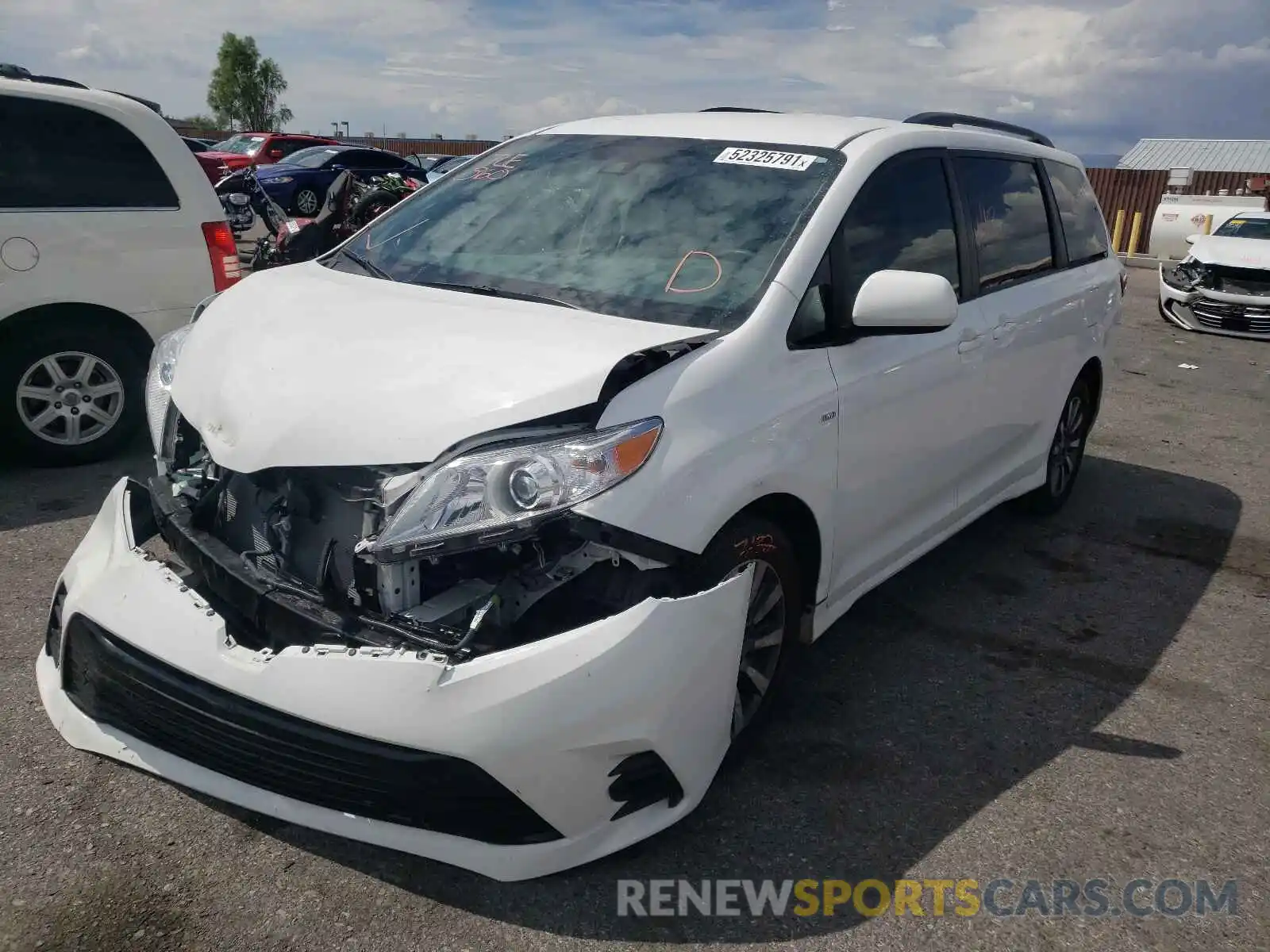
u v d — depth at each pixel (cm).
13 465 529
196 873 241
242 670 225
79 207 509
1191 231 1969
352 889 239
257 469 241
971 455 405
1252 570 488
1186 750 328
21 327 503
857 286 314
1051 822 285
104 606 246
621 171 345
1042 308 441
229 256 559
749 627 284
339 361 252
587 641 222
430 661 217
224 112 6794
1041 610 428
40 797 262
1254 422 786
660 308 286
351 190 1016
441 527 221
